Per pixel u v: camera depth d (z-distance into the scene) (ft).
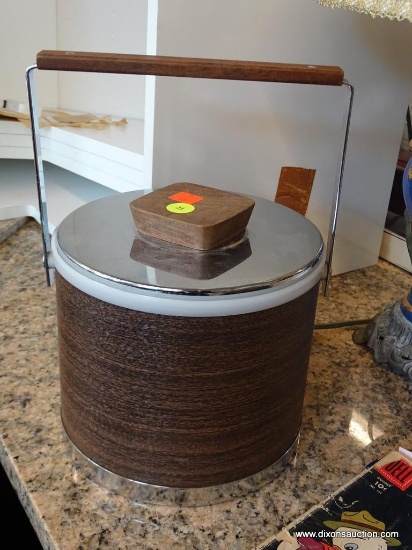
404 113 2.56
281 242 1.41
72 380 1.37
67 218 1.48
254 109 2.04
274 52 1.99
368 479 1.46
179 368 1.20
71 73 3.00
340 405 1.83
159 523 1.36
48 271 1.61
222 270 1.24
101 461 1.40
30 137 2.65
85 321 1.25
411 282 2.74
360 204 2.64
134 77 2.74
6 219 2.85
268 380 1.31
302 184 2.10
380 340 2.05
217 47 1.85
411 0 1.40
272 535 1.33
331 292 2.59
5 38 2.93
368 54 2.27
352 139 2.42
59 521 1.35
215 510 1.40
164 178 1.94
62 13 2.97
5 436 1.59
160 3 1.68
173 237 1.34
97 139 2.24
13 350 1.99
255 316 1.20
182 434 1.28
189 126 1.91
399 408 1.83
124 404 1.27
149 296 1.14
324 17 2.07
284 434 1.46
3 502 2.00
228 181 2.09
